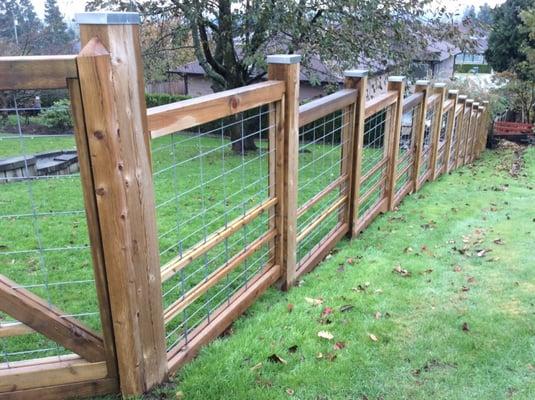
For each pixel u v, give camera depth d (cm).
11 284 175
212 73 1062
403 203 531
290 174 281
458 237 408
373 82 1016
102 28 145
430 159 661
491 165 926
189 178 671
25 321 175
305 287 306
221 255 327
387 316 266
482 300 285
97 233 165
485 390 205
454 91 709
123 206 163
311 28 884
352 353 231
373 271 330
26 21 1345
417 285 307
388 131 457
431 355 229
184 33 970
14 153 890
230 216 473
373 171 427
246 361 223
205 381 207
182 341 226
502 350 232
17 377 183
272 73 263
